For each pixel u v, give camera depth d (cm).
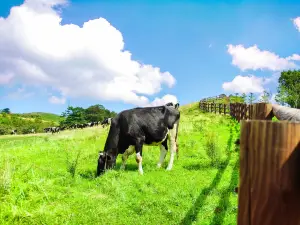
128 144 1002
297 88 6025
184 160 1109
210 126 2086
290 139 115
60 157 1279
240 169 134
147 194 705
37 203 613
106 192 727
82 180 872
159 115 1030
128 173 899
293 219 117
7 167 686
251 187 127
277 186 118
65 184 812
